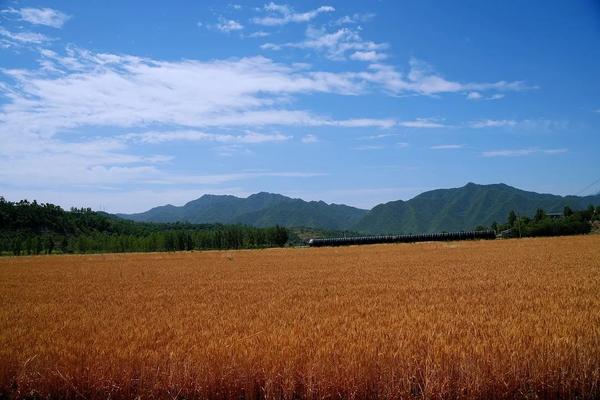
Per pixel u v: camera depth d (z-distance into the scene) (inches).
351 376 395.2
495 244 2955.2
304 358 430.6
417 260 1955.0
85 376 426.9
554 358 412.2
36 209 6948.8
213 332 582.6
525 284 1032.8
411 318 641.6
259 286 1210.6
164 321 693.3
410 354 429.4
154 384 410.3
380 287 1074.7
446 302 806.5
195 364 424.5
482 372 396.8
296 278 1401.3
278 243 5698.8
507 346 444.8
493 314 661.3
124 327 648.4
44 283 1470.2
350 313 717.3
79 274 1817.2
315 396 396.8
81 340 565.3
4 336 605.9
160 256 3179.1
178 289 1194.6
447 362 409.1
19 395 433.1
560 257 1796.3
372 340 499.2
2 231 6269.7
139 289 1223.5
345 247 3499.0
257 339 518.6
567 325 552.1
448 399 386.0
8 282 1534.2
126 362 440.5
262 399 408.2
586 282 1034.7
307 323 626.8
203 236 5492.1
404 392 385.1
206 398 409.1
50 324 702.5
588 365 405.4
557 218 5255.9
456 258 1978.3
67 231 6924.2
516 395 396.8
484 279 1165.7
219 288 1190.9
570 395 401.1
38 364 450.6
